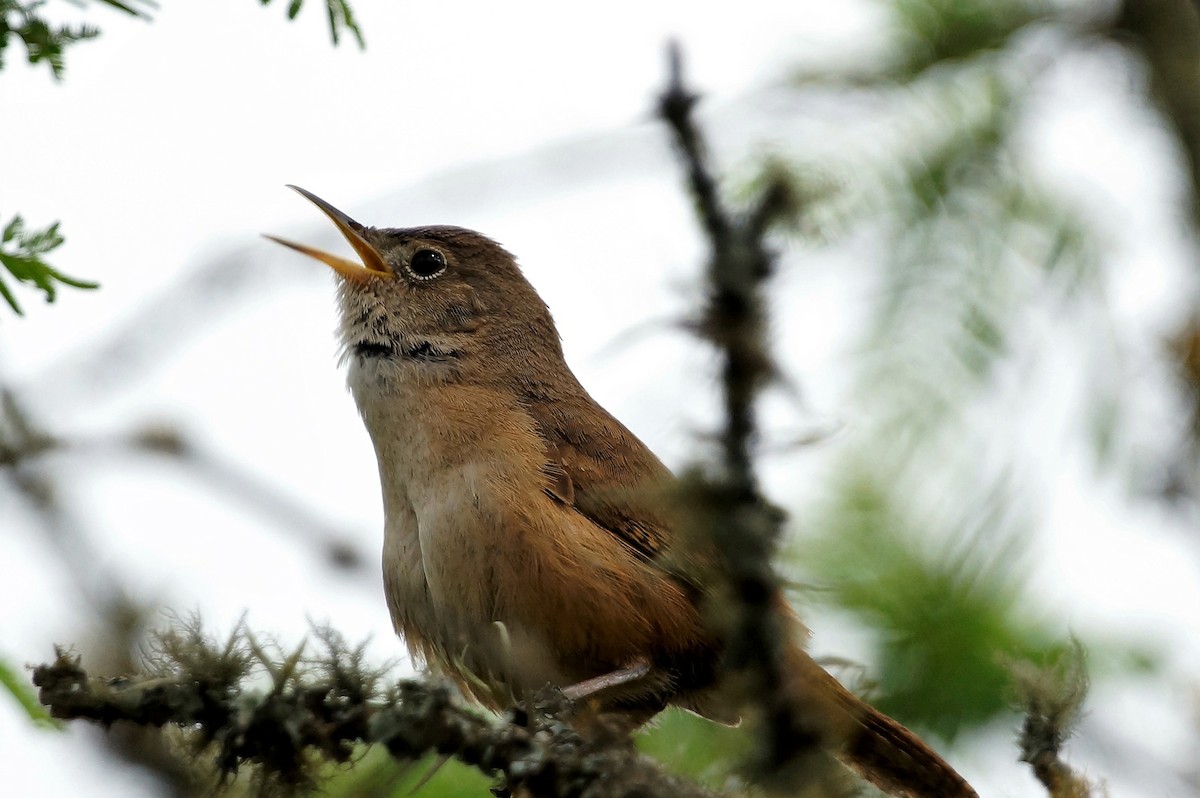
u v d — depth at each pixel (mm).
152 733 6723
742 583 4699
